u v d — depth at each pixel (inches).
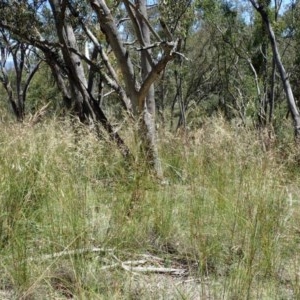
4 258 138.6
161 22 278.4
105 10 292.5
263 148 223.5
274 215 165.6
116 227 163.5
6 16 354.9
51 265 131.6
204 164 213.2
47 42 348.5
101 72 340.5
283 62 879.1
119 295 125.6
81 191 171.0
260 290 131.8
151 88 331.0
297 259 151.3
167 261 156.9
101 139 246.4
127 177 201.6
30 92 935.7
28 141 190.7
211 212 176.4
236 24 815.1
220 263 151.6
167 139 294.2
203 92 1298.0
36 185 171.5
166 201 186.4
